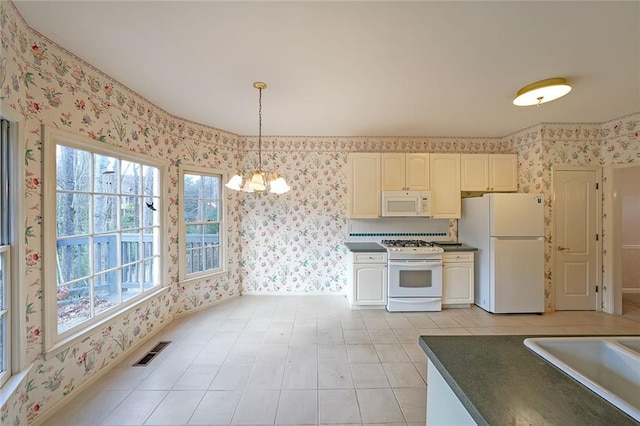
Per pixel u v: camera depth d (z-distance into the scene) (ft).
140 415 5.88
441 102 9.32
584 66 6.99
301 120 11.22
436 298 11.78
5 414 4.58
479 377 2.94
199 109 10.03
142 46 6.21
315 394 6.55
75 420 5.74
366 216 12.62
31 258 5.55
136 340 8.67
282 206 13.70
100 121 7.34
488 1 4.82
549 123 11.60
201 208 12.07
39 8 5.00
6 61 4.87
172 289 10.71
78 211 6.92
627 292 14.85
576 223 11.78
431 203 12.58
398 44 6.09
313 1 4.84
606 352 3.59
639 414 2.25
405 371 7.48
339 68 7.11
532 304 11.37
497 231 11.28
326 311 11.77
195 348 8.66
